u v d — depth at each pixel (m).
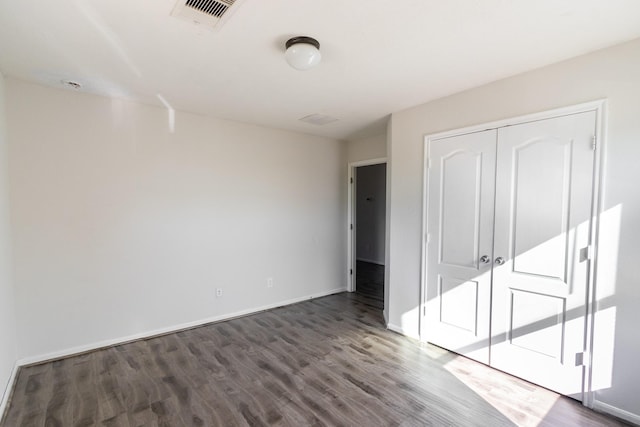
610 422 1.97
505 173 2.53
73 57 2.16
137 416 2.03
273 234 4.21
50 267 2.72
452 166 2.89
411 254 3.27
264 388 2.34
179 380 2.44
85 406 2.12
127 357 2.80
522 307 2.46
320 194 4.73
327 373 2.56
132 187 3.11
